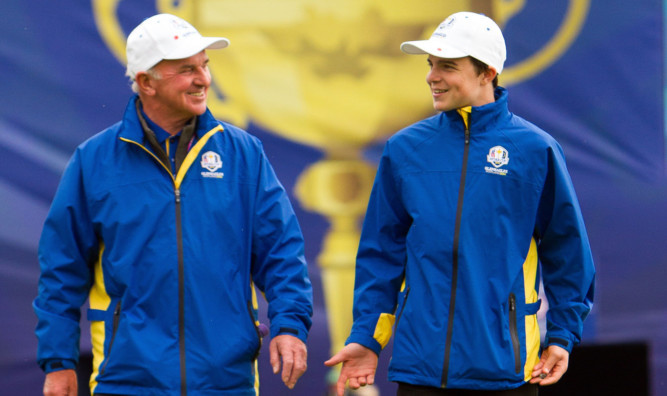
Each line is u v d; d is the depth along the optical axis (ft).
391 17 66.18
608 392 65.77
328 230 66.23
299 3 65.98
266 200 33.81
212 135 33.45
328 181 66.28
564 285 34.45
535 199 33.78
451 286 33.17
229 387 32.37
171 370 31.65
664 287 66.49
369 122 66.33
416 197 33.96
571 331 34.17
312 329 65.92
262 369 64.75
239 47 65.82
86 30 64.44
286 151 66.18
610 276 66.44
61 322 32.53
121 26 64.59
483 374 32.63
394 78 66.44
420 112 66.39
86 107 64.39
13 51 63.87
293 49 66.03
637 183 66.54
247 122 66.03
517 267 33.40
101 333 32.76
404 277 35.58
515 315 33.30
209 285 32.30
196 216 32.58
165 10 65.16
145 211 32.40
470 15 34.40
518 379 33.14
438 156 34.14
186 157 32.83
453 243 33.19
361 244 35.65
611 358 66.18
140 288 32.27
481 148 33.83
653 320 66.23
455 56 33.37
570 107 66.54
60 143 64.18
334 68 66.18
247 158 33.88
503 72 66.44
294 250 33.58
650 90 66.39
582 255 34.01
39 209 64.08
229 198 33.06
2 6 63.77
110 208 32.50
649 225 66.49
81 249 33.09
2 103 63.82
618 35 66.33
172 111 32.94
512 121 34.42
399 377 33.73
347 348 34.91
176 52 32.04
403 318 33.88
